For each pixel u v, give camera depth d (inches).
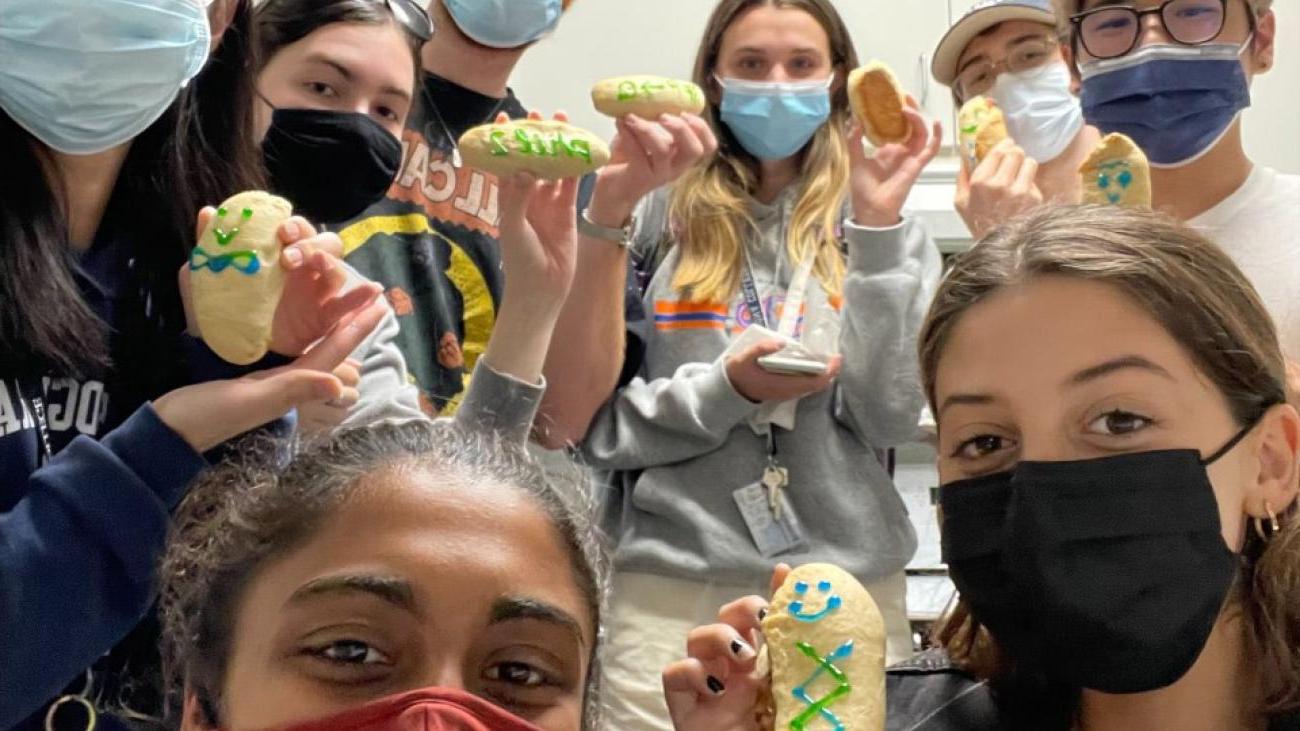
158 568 52.2
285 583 44.1
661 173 86.1
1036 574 50.1
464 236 93.4
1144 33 83.6
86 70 56.2
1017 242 53.8
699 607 90.2
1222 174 87.8
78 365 57.7
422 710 40.0
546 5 92.5
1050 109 103.7
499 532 44.6
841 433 94.6
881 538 92.0
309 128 78.2
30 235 56.4
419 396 83.9
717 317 97.7
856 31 143.7
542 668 44.2
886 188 94.0
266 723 41.6
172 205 62.6
